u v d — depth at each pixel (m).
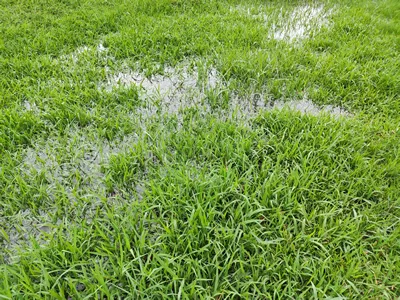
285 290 1.79
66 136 2.99
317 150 2.75
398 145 2.91
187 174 2.48
